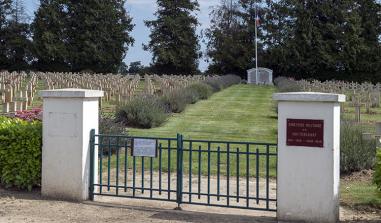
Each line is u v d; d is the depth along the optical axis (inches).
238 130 784.9
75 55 3427.7
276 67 3198.8
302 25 3139.8
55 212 312.7
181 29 3599.9
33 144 365.7
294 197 289.9
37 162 366.0
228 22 3435.0
